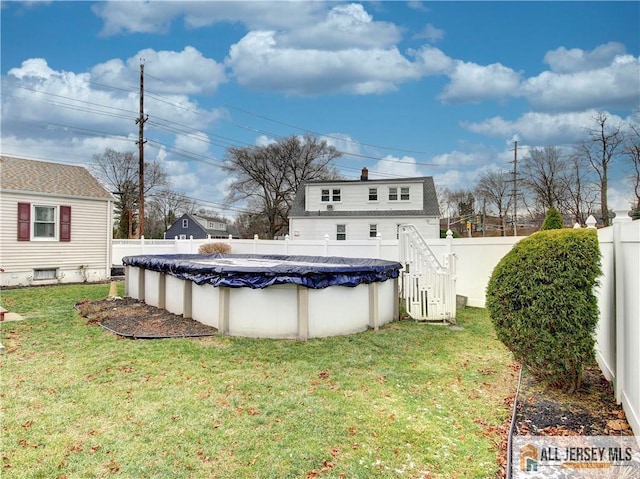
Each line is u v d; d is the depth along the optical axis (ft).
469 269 29.12
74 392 11.64
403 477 7.77
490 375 13.75
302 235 72.13
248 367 13.89
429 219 68.13
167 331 18.67
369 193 71.97
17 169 39.34
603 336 13.88
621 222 11.34
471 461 8.39
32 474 7.68
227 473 7.78
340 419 10.10
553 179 96.89
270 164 107.96
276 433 9.33
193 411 10.43
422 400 11.50
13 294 30.71
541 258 11.71
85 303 25.49
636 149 73.00
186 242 54.85
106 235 43.27
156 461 8.15
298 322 17.58
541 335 11.41
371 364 14.49
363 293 19.67
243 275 17.58
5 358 14.78
